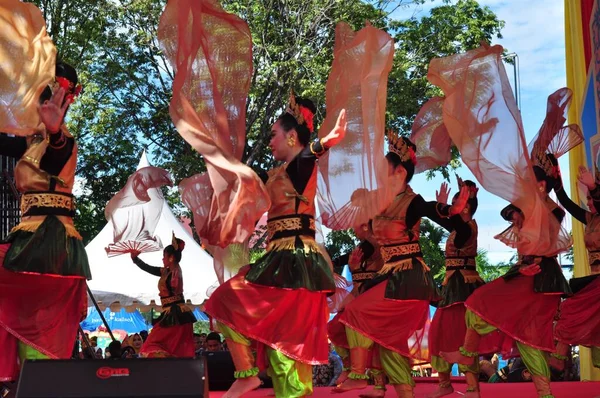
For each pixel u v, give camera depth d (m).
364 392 6.22
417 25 15.13
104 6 14.24
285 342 3.87
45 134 3.82
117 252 7.64
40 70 3.83
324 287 3.96
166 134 16.42
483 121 5.21
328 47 14.65
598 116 8.53
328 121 4.63
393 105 13.85
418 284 4.95
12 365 3.77
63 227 3.87
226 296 3.94
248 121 14.62
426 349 6.28
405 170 5.05
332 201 4.60
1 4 3.81
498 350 6.39
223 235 3.84
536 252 5.07
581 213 6.08
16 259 3.70
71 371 3.23
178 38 3.99
